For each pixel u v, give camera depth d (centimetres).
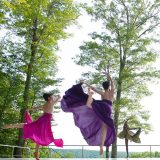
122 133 1633
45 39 2417
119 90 2709
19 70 2442
